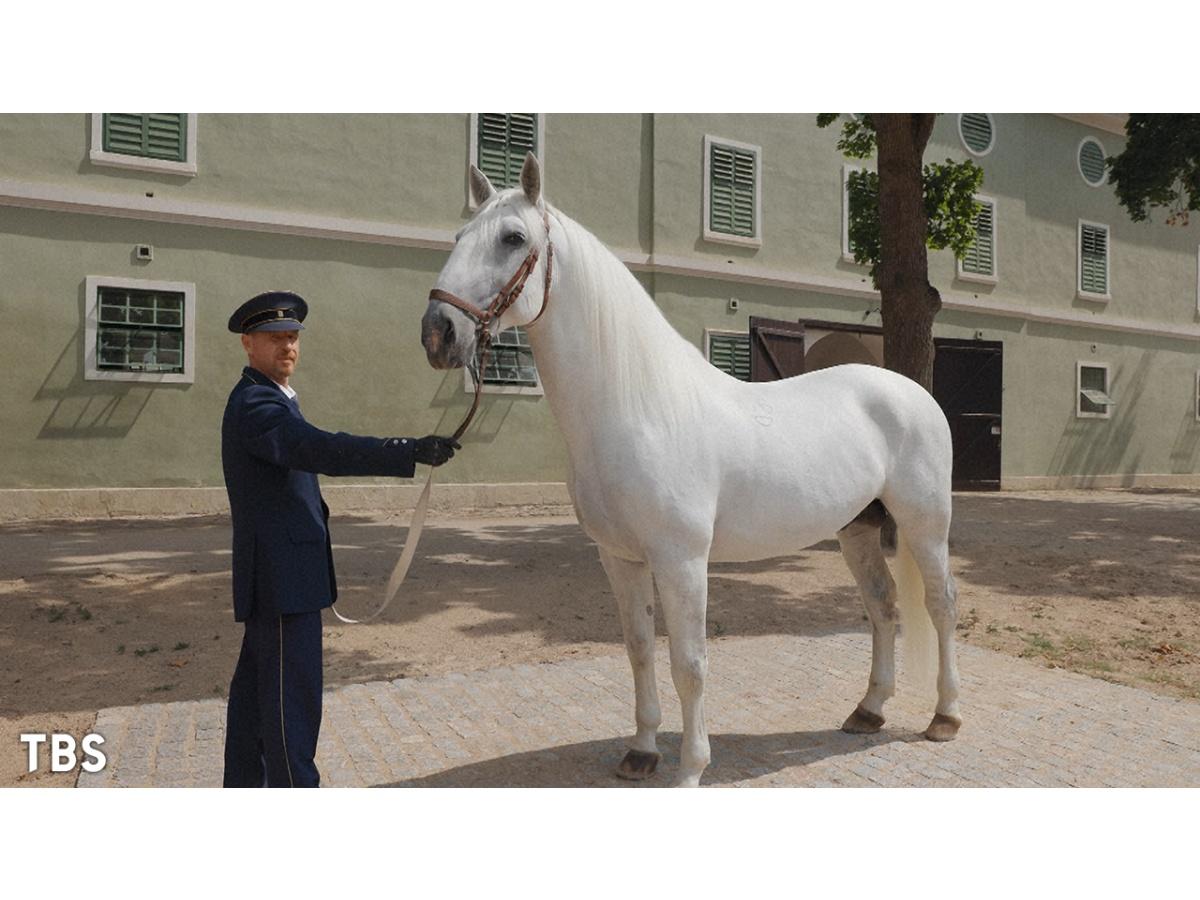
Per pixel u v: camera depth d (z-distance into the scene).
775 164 14.80
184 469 10.77
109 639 5.20
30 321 10.05
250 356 2.82
